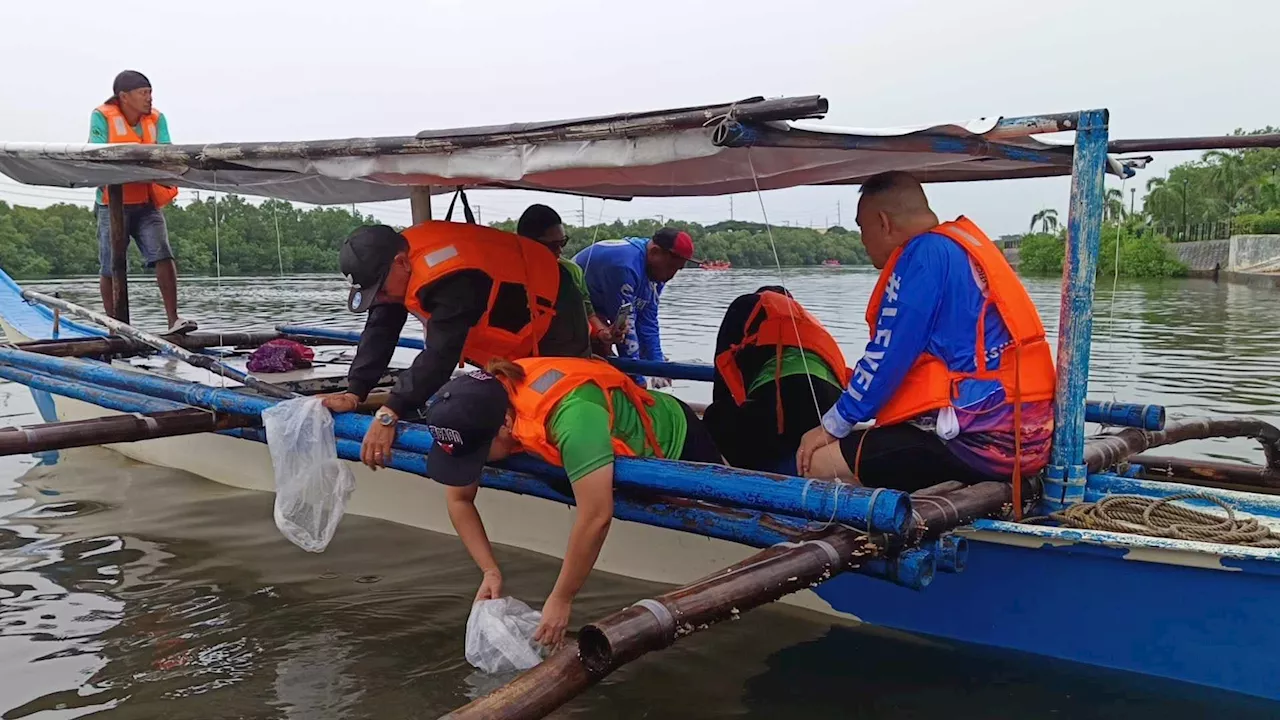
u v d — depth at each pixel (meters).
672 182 3.86
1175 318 15.87
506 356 3.60
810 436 3.18
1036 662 3.01
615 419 2.79
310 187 5.39
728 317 3.86
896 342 2.88
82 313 5.34
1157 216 59.62
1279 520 3.04
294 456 3.27
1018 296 2.90
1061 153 3.13
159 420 3.68
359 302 3.32
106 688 2.97
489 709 1.81
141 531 4.57
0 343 6.09
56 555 4.24
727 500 2.53
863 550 2.41
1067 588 2.95
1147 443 3.64
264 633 3.40
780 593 2.23
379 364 3.47
